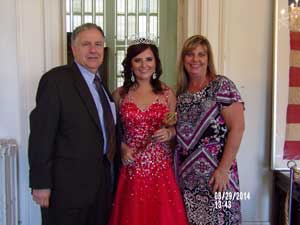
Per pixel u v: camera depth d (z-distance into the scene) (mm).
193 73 2117
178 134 2154
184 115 2135
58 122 1830
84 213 1919
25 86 2457
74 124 1829
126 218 2047
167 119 2059
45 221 1898
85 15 3977
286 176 2574
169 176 2105
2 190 2287
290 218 2441
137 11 3990
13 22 2449
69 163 1838
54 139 1837
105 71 3867
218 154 2082
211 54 2135
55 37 2486
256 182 2775
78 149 1837
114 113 2045
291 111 2691
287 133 2699
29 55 2449
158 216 2045
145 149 2066
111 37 4004
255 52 2682
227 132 2088
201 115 2080
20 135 2508
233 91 2051
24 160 2512
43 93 1820
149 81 2148
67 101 1821
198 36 2143
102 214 2004
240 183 2773
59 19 2496
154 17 3988
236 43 2666
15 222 2441
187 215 2164
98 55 1921
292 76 2670
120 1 3994
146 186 2057
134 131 2068
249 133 2742
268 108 2730
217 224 2105
